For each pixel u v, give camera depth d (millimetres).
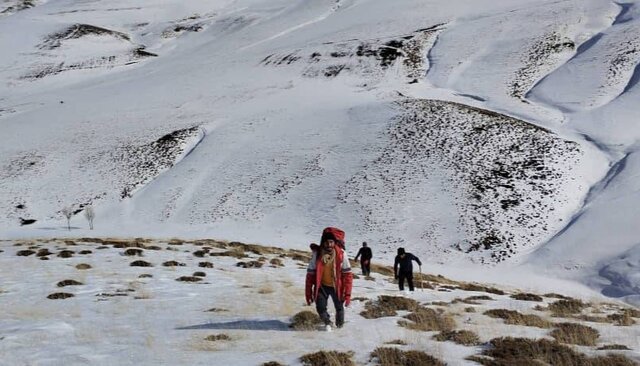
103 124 83500
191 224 49875
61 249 27391
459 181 48469
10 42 158750
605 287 28906
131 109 91125
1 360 8273
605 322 12883
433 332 10430
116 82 121312
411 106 67938
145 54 155000
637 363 7863
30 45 156000
